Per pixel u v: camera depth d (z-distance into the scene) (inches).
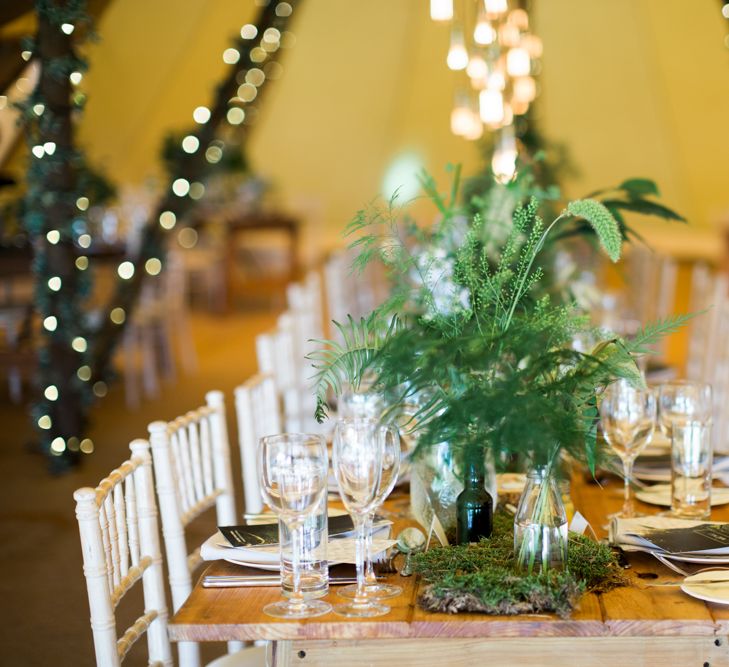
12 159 238.8
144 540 78.6
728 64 495.8
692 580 63.4
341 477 62.7
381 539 71.7
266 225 404.8
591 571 64.8
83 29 185.6
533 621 59.0
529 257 70.6
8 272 235.3
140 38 418.6
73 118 191.3
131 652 121.6
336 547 71.0
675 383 85.9
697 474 78.5
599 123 558.6
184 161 245.3
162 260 239.0
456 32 199.8
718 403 152.6
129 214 319.9
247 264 426.6
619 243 60.1
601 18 501.7
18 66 203.6
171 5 397.7
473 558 65.4
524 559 63.7
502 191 98.7
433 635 59.3
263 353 129.1
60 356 203.3
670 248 568.4
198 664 82.3
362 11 503.8
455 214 83.3
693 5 472.7
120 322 229.8
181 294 296.7
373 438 62.2
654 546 68.5
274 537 71.3
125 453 215.9
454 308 69.7
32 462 211.3
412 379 63.9
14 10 192.1
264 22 258.8
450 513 74.7
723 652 62.9
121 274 230.2
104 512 69.7
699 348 186.4
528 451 61.5
